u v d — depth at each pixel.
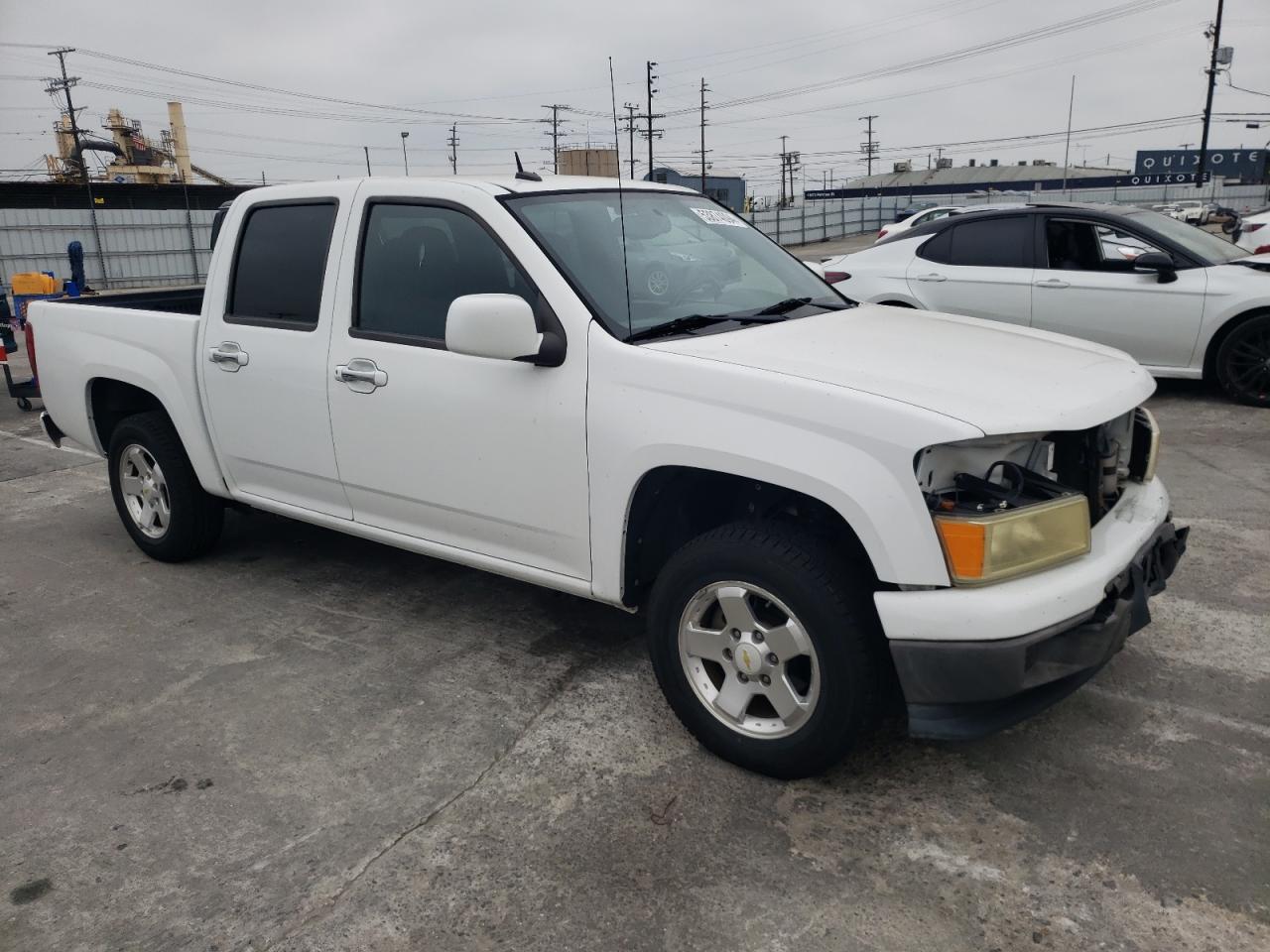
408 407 3.51
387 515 3.80
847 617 2.61
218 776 3.04
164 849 2.71
